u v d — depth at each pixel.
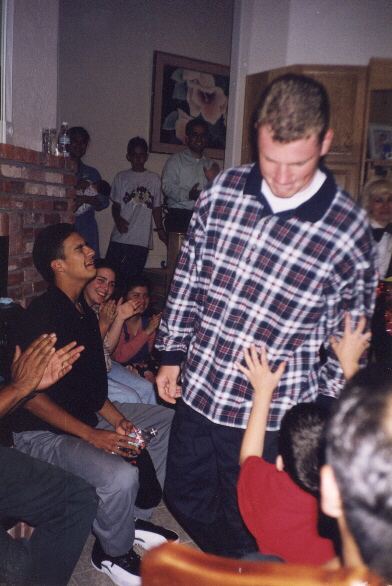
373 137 3.41
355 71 3.20
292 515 1.16
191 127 4.23
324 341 1.44
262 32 3.23
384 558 0.46
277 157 1.16
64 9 4.56
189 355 1.55
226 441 1.50
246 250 1.38
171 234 3.94
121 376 2.49
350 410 0.48
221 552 1.57
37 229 2.58
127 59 4.91
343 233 1.31
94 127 4.84
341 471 0.47
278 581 0.46
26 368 1.52
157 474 2.12
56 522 1.53
